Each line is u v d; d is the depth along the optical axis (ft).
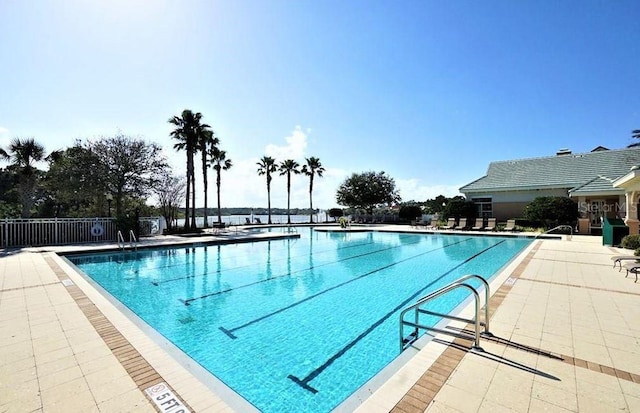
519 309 16.19
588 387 8.90
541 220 64.08
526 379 9.37
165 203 80.28
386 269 34.04
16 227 44.39
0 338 12.96
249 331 17.19
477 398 8.41
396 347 15.05
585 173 69.87
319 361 13.67
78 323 14.78
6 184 67.92
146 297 23.76
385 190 119.85
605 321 14.37
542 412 7.77
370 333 16.75
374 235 70.85
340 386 11.75
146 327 14.92
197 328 17.61
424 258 40.70
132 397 8.74
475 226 72.95
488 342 12.10
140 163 68.85
